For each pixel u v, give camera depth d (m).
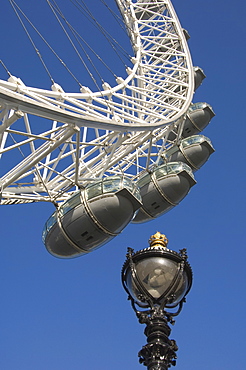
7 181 22.77
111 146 29.66
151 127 28.23
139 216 34.00
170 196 33.41
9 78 22.89
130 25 45.16
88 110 25.53
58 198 25.64
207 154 40.69
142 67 39.94
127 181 24.94
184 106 36.84
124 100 31.92
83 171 30.70
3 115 18.83
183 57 43.75
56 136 24.70
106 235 24.31
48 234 24.62
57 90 26.23
